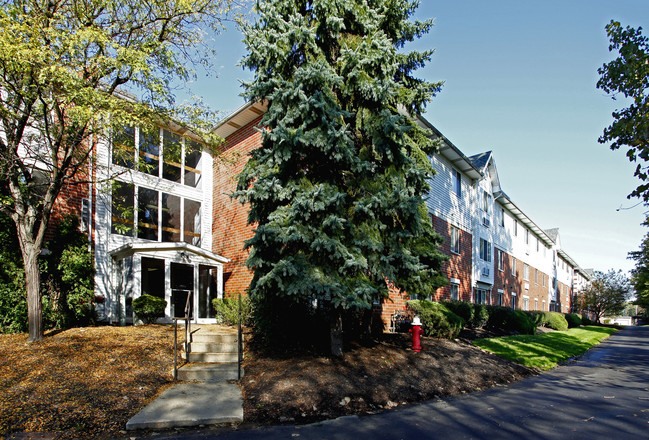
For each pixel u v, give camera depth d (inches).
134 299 477.4
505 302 1026.7
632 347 713.6
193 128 430.6
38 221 366.3
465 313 616.4
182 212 624.1
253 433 212.5
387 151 331.6
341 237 315.6
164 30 386.6
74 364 293.1
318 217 311.4
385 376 310.5
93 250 485.7
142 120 375.2
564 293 1851.6
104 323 482.9
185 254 537.3
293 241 315.3
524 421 232.8
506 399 289.1
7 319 385.1
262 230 301.0
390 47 330.0
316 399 259.9
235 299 514.3
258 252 319.6
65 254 442.0
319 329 392.5
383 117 333.1
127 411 237.1
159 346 358.9
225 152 637.9
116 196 524.4
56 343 337.1
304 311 389.1
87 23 358.9
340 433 211.6
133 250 486.6
